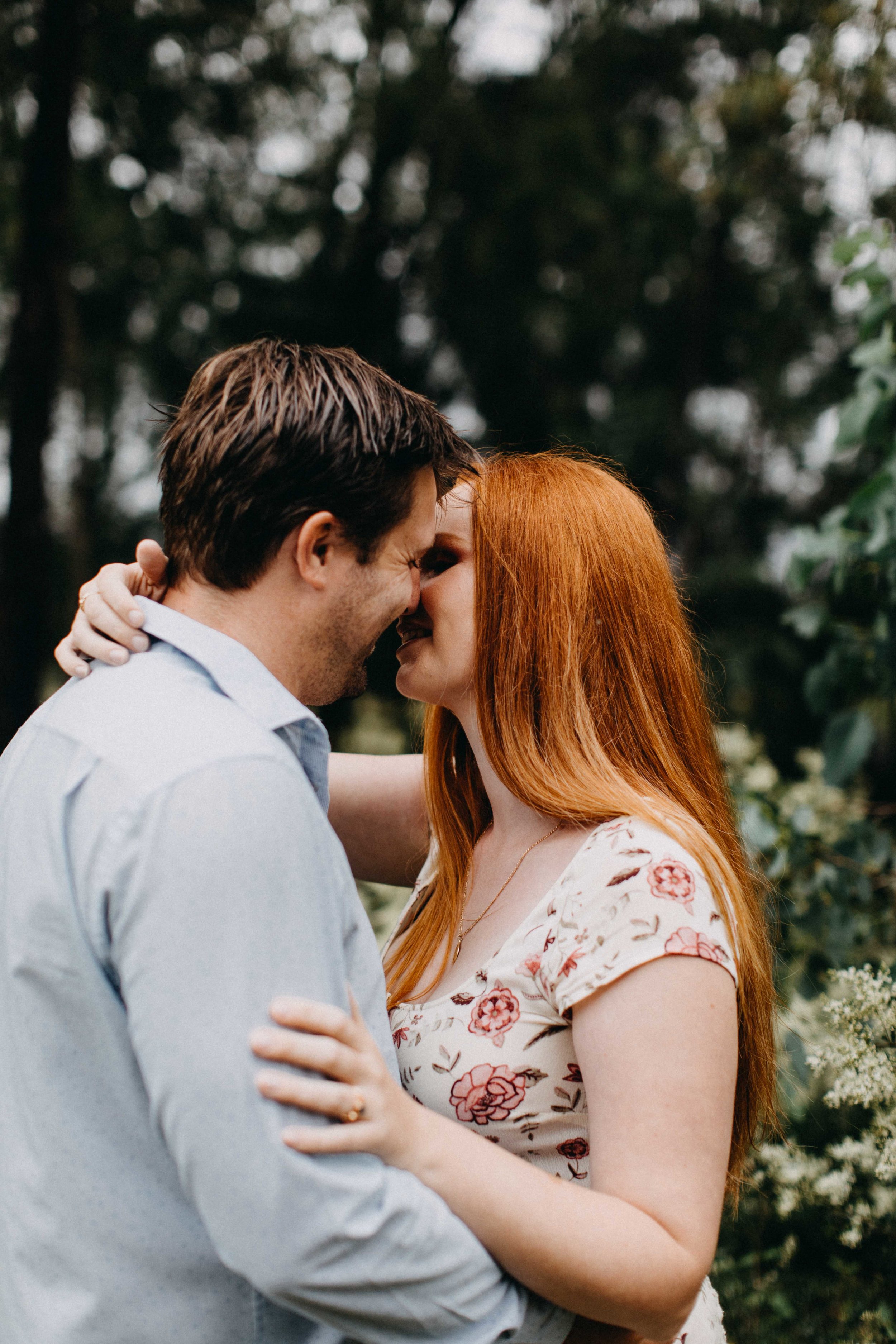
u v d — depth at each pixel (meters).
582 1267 0.87
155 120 7.42
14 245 6.78
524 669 1.23
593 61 8.12
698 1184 0.93
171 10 6.55
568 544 1.24
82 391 9.45
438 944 1.30
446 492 1.19
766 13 3.72
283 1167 0.78
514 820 1.30
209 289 9.41
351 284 9.27
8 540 5.91
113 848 0.82
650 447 9.55
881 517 2.07
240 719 0.90
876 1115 1.81
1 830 0.95
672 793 1.23
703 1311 1.22
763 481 9.73
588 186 8.70
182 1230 0.87
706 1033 0.97
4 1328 0.93
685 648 1.30
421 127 8.30
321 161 9.12
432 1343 0.87
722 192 5.78
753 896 1.30
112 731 0.89
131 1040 0.83
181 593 1.03
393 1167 0.86
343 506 0.99
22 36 5.89
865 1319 1.85
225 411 0.97
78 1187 0.87
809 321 9.06
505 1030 1.11
